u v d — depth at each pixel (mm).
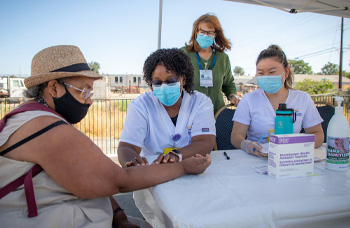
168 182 1092
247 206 833
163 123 1684
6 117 952
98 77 1136
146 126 1685
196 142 1596
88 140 967
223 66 2906
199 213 792
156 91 1606
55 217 952
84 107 1123
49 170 911
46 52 1053
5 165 916
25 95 1080
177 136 1669
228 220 784
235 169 1272
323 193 945
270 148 1164
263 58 1855
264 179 1115
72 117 1125
